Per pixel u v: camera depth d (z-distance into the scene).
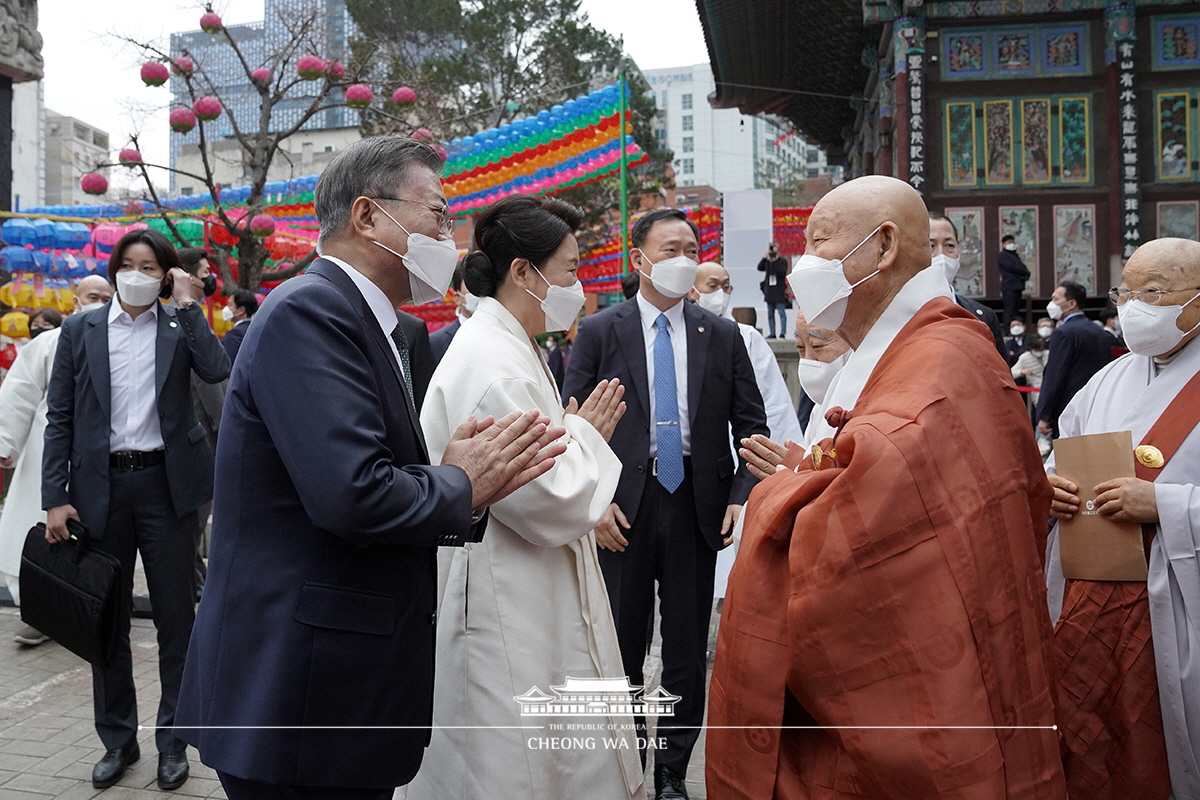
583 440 2.27
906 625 1.58
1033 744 1.63
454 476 1.72
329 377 1.64
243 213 11.46
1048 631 1.73
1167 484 2.44
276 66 12.62
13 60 10.81
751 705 1.75
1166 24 13.60
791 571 1.68
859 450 1.61
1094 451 2.54
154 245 3.33
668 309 3.23
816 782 1.73
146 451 3.32
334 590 1.68
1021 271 12.07
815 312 1.91
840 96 21.17
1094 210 13.62
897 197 1.87
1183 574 2.38
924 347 1.75
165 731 3.24
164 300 3.80
